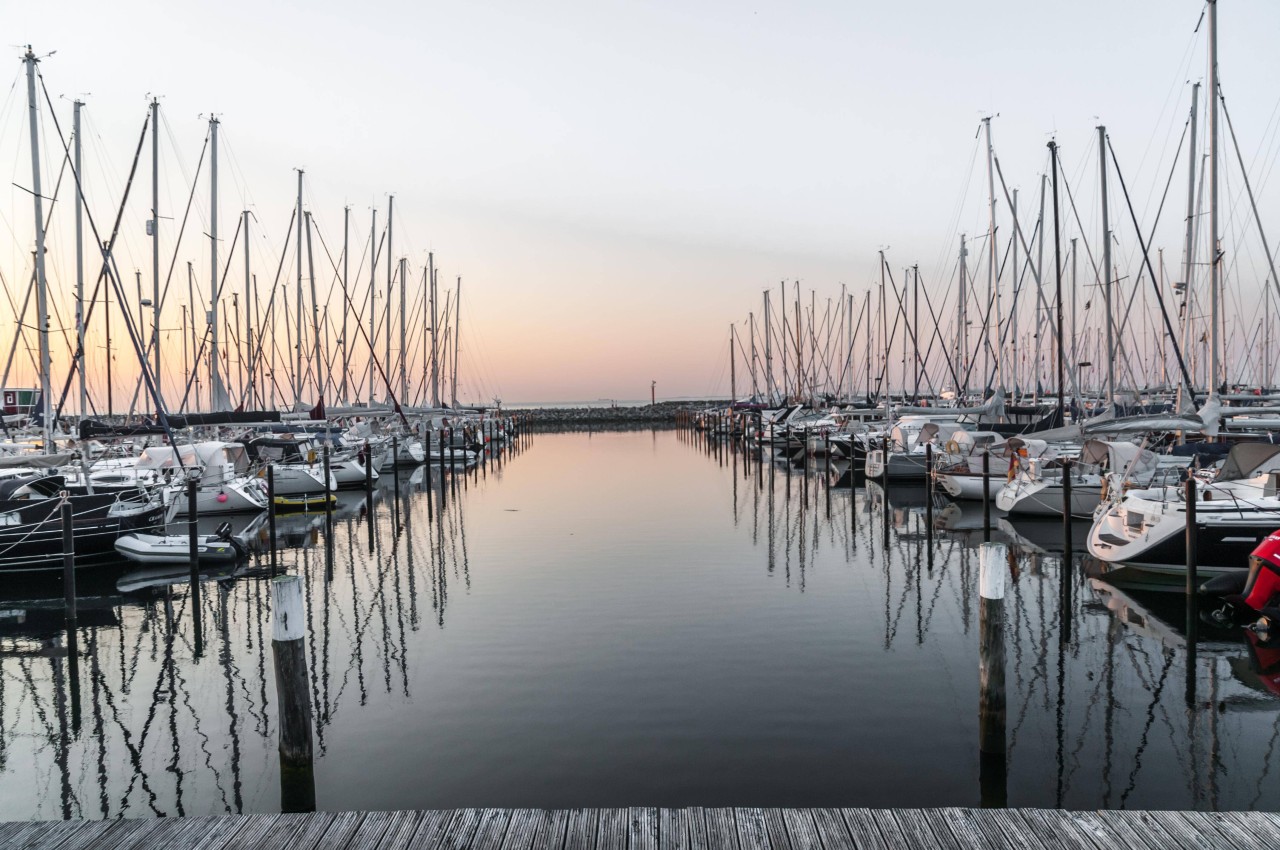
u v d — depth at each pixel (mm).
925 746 8227
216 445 24812
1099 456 21016
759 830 5062
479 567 17281
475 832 5090
